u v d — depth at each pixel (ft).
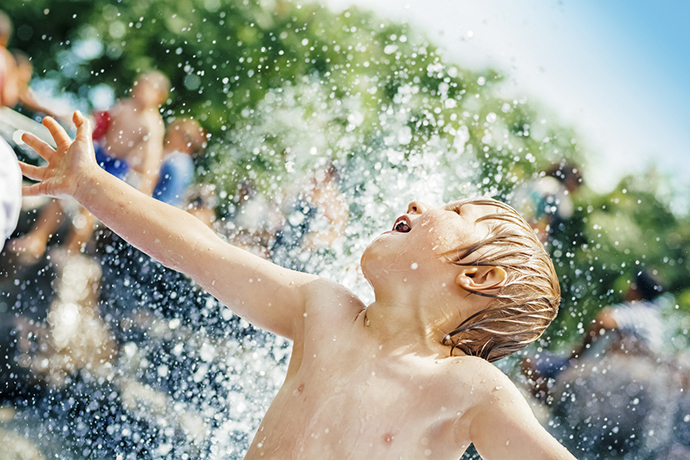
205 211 15.17
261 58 22.93
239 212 14.19
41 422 9.00
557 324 14.58
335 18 24.07
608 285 17.22
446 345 4.43
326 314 4.50
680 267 19.48
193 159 16.38
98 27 22.61
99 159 15.03
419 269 4.41
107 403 9.55
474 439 3.89
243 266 4.77
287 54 23.12
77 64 22.25
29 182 11.19
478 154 18.67
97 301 11.51
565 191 16.47
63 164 4.79
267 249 13.21
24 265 11.62
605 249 17.99
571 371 13.28
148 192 15.08
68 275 11.51
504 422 3.78
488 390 3.92
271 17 23.81
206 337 10.66
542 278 4.71
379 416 3.98
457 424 3.97
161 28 22.80
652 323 14.11
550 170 16.56
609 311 14.33
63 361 10.41
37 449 8.29
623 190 20.18
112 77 22.36
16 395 9.91
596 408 12.69
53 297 11.26
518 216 4.85
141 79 15.31
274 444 4.07
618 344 13.71
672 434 12.66
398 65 22.94
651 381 13.10
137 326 11.02
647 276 17.94
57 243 11.96
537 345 13.75
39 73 21.79
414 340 4.31
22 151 11.00
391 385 4.08
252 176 16.35
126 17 22.79
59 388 9.94
